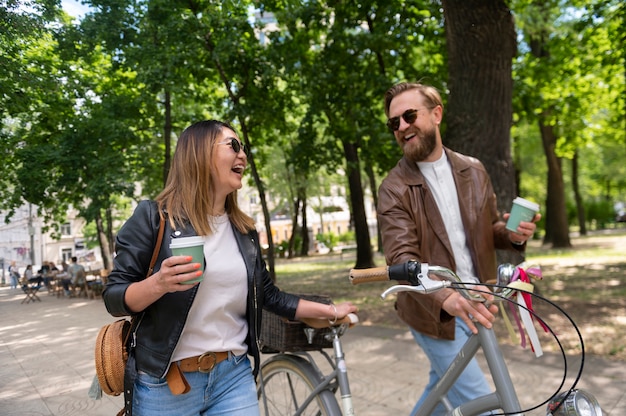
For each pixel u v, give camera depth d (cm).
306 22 1123
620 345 488
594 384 373
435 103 235
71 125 1419
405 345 564
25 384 510
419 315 222
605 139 2484
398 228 226
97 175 1353
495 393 158
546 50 1461
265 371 251
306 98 1166
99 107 1399
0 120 1078
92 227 4025
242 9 1222
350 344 584
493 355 162
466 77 718
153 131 1507
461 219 237
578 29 1116
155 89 1108
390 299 959
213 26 1141
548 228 2188
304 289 1277
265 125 1359
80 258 4056
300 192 3027
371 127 1038
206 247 181
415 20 1078
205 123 187
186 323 176
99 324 938
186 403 178
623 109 1498
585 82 1488
